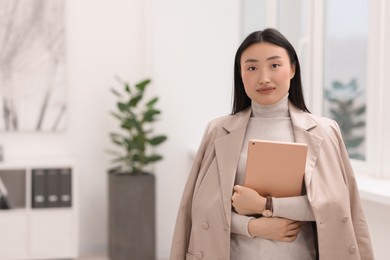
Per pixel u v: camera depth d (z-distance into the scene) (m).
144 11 4.77
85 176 4.78
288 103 1.73
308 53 3.66
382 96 3.03
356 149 3.33
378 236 2.66
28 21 4.56
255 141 1.59
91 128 4.77
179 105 4.64
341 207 1.60
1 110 4.56
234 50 4.73
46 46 4.61
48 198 4.32
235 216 1.62
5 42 4.53
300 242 1.63
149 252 4.37
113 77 4.78
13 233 4.29
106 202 4.82
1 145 4.58
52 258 4.36
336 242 1.59
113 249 4.38
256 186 1.61
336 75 3.48
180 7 4.61
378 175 3.07
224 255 1.63
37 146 4.68
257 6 4.47
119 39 4.79
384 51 2.99
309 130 1.68
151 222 4.37
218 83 4.71
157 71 4.60
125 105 4.30
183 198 1.83
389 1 2.94
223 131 1.75
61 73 4.65
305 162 1.57
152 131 4.41
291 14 3.93
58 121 4.67
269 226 1.57
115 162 4.56
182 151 4.66
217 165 1.71
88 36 4.73
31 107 4.61
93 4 4.73
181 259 1.82
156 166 4.62
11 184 4.67
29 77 4.59
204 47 4.67
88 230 4.81
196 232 1.71
